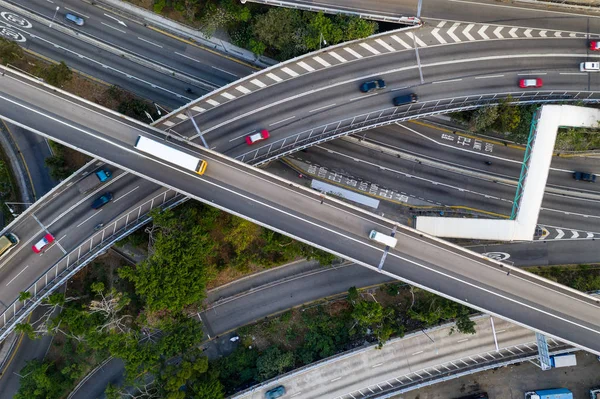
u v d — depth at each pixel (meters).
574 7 80.06
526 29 79.88
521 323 70.69
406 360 80.69
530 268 86.56
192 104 74.62
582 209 87.00
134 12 85.12
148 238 81.88
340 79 76.81
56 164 80.81
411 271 71.25
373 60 77.38
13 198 83.56
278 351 82.50
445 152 88.62
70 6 85.25
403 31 78.06
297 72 76.56
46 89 71.56
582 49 80.00
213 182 71.44
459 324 76.19
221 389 79.12
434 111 77.50
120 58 86.19
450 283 71.25
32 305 72.88
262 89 76.12
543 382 84.56
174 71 86.38
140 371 73.38
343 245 71.50
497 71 78.75
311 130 76.00
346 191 88.69
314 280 86.94
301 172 89.25
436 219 82.81
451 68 78.19
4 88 71.44
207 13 80.25
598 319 70.50
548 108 75.50
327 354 82.38
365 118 76.44
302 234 71.44
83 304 78.44
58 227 74.56
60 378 81.56
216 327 86.31
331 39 76.38
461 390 85.25
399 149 88.81
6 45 77.69
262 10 81.44
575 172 86.38
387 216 88.50
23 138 84.81
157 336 84.56
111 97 84.44
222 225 81.69
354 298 80.38
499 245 87.50
